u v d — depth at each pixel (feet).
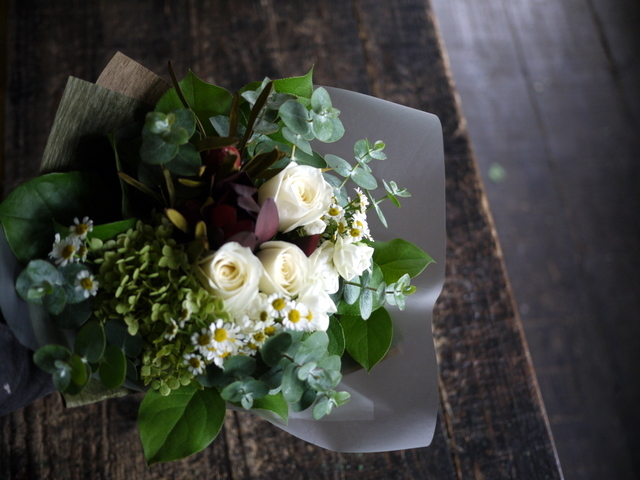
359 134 3.72
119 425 3.99
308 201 3.17
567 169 8.14
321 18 5.02
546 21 8.71
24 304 3.12
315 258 3.18
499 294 4.42
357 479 4.04
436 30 5.11
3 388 3.11
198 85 3.33
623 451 7.04
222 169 3.09
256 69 4.81
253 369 3.08
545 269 7.68
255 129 3.24
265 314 3.00
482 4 8.63
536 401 4.24
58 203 3.17
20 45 4.59
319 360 3.18
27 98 4.50
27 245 3.10
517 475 4.12
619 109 8.51
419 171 3.69
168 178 3.03
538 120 8.29
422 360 3.56
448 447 4.13
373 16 5.08
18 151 4.40
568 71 8.55
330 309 3.24
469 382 4.24
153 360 3.04
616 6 8.95
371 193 3.75
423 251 3.57
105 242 3.06
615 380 7.31
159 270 3.00
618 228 7.98
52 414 3.96
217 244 3.02
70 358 2.95
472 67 8.34
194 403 3.21
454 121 4.83
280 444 4.05
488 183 7.93
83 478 3.90
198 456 3.99
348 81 4.85
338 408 3.57
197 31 4.84
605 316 7.57
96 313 3.05
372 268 3.39
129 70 3.26
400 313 3.61
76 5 4.75
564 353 7.35
